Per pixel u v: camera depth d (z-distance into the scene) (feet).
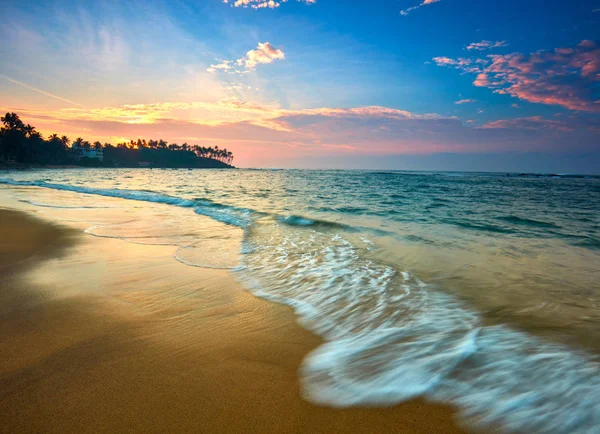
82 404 6.83
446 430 6.35
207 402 6.99
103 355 8.80
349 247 21.98
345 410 6.86
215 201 52.90
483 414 6.73
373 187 101.96
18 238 23.86
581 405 6.88
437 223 32.73
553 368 8.19
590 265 18.19
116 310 11.81
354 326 10.72
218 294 13.62
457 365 8.34
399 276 15.84
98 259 18.71
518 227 31.07
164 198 56.49
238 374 8.05
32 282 14.66
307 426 6.40
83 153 630.33
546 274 16.37
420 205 50.52
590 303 12.59
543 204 57.88
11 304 12.14
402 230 28.43
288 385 7.64
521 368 8.20
